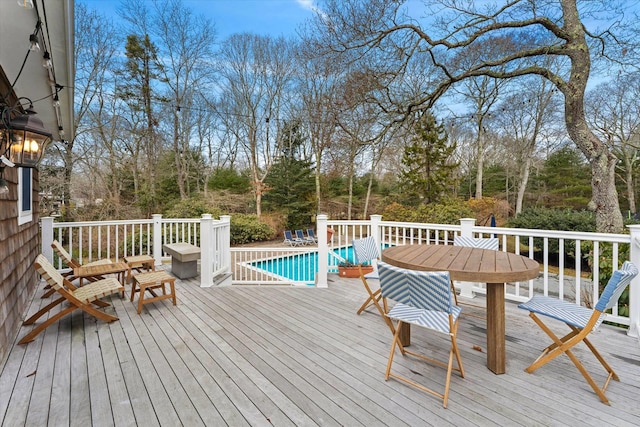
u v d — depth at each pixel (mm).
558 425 1640
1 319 2396
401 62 6309
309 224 15312
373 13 5836
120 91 11992
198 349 2479
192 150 15477
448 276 1804
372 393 1917
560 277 3117
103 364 2250
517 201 14625
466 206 11273
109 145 11773
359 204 16797
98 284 3215
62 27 2104
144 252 8500
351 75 6395
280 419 1692
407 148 11367
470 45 6293
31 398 1860
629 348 2479
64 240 9531
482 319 3090
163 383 2016
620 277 1793
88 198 11148
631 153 12547
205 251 4273
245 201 14680
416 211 11219
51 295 3795
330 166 13586
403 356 2379
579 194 14258
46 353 2410
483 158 15219
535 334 2744
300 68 13430
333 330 2850
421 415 1724
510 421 1671
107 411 1752
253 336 2719
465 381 2041
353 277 4836
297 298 3791
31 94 3346
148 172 12875
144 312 3305
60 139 5617
